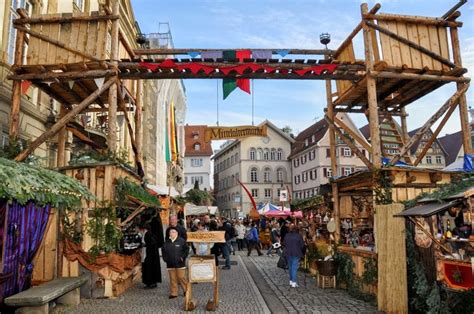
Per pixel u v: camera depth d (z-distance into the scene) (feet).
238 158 233.35
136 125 47.57
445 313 22.09
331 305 29.30
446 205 20.92
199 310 27.89
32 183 21.61
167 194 73.82
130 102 46.29
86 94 42.04
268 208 98.37
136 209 34.94
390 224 26.13
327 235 45.75
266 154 231.30
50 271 32.01
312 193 199.00
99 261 31.81
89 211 32.76
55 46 37.22
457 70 37.27
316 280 41.04
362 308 28.12
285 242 38.32
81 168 33.35
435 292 22.74
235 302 30.58
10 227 26.08
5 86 41.27
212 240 28.89
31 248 28.43
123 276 33.94
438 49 38.32
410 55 37.37
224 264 55.83
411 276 25.80
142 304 29.63
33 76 36.04
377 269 28.73
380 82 38.75
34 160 35.68
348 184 38.47
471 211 20.49
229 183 250.98
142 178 45.16
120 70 37.70
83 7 63.31
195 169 268.82
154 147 122.93
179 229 34.68
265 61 38.06
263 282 40.57
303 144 215.72
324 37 43.57
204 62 37.73
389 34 36.76
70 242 32.30
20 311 23.71
